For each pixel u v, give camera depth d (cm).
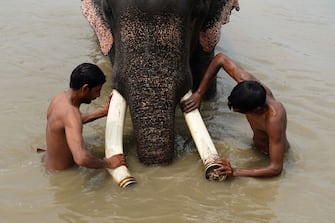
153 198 415
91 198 413
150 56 426
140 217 396
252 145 493
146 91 424
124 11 432
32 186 424
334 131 520
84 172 440
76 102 429
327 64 672
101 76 426
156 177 433
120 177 418
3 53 654
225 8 522
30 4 817
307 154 482
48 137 432
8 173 438
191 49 495
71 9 805
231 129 519
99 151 471
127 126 511
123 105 445
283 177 449
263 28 779
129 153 462
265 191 431
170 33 428
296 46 724
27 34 712
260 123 452
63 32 726
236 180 439
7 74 603
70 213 398
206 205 412
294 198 426
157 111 423
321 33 774
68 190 421
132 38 430
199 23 488
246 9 852
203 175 441
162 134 426
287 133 513
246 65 657
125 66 434
